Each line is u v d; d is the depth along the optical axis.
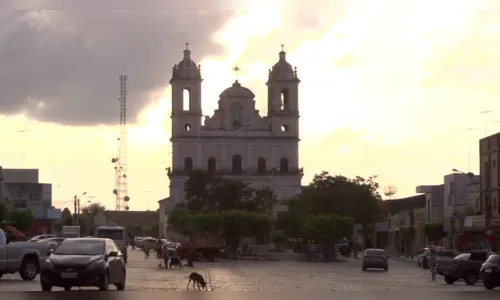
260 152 155.62
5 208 92.88
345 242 124.69
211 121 155.25
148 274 53.78
